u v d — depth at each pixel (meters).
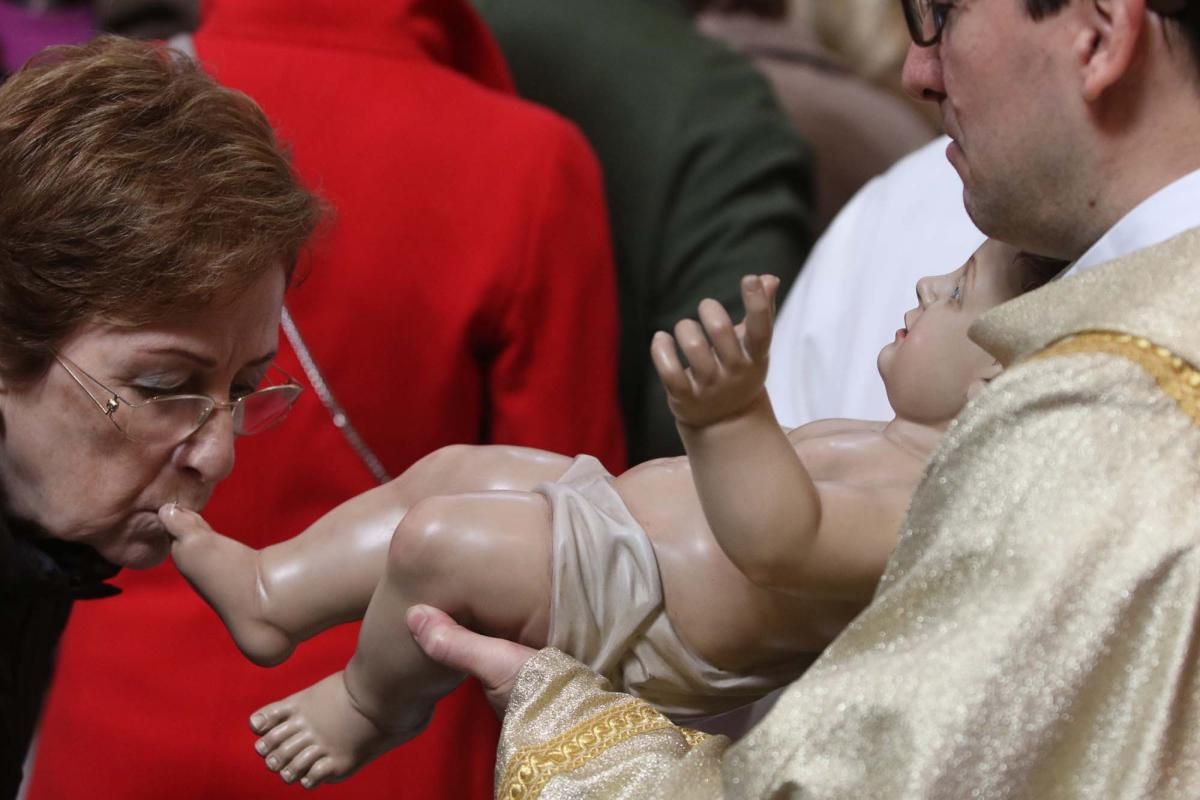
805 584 2.92
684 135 6.06
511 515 3.19
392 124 4.80
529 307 4.85
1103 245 2.59
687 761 2.61
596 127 6.14
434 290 4.76
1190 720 2.29
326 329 4.67
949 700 2.29
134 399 3.24
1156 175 2.54
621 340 6.12
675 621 3.17
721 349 2.71
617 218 6.09
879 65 7.79
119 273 3.07
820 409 4.62
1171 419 2.34
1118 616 2.28
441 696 3.37
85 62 3.19
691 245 6.04
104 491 3.32
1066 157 2.56
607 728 2.79
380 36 4.91
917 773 2.26
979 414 2.46
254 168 3.20
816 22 7.91
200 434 3.34
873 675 2.36
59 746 4.79
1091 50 2.48
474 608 3.15
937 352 3.22
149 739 4.69
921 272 4.46
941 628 2.35
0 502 3.38
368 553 3.45
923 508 2.49
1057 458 2.36
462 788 4.90
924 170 4.69
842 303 4.67
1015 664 2.28
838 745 2.34
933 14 2.69
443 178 4.81
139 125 3.13
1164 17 2.46
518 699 2.90
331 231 3.96
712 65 6.20
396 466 4.80
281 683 4.71
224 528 4.71
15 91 3.17
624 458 5.25
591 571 3.12
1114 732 2.28
